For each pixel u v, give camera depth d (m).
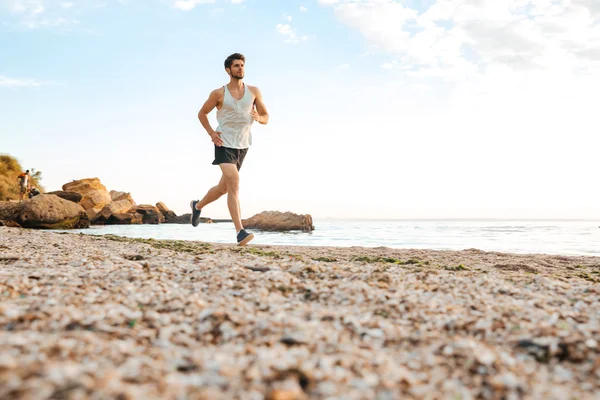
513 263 7.07
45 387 1.52
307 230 28.67
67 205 27.59
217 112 6.48
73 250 6.12
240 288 3.49
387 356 2.22
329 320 2.74
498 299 3.33
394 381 1.89
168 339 2.34
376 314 2.96
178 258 5.14
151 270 4.16
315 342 2.30
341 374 1.88
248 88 6.50
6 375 1.61
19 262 4.58
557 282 4.00
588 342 2.42
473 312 2.96
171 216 50.91
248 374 1.82
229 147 6.45
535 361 2.28
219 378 1.78
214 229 28.58
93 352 2.02
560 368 2.18
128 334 2.38
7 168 42.88
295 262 4.84
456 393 1.86
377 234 23.30
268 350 2.14
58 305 2.83
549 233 25.67
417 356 2.26
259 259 5.17
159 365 1.92
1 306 2.63
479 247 13.98
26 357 1.84
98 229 27.69
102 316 2.59
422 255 8.37
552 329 2.58
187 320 2.67
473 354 2.24
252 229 29.50
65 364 1.78
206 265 4.37
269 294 3.37
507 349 2.41
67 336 2.21
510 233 25.36
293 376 1.83
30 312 2.59
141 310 2.89
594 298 3.37
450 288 3.63
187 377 1.78
